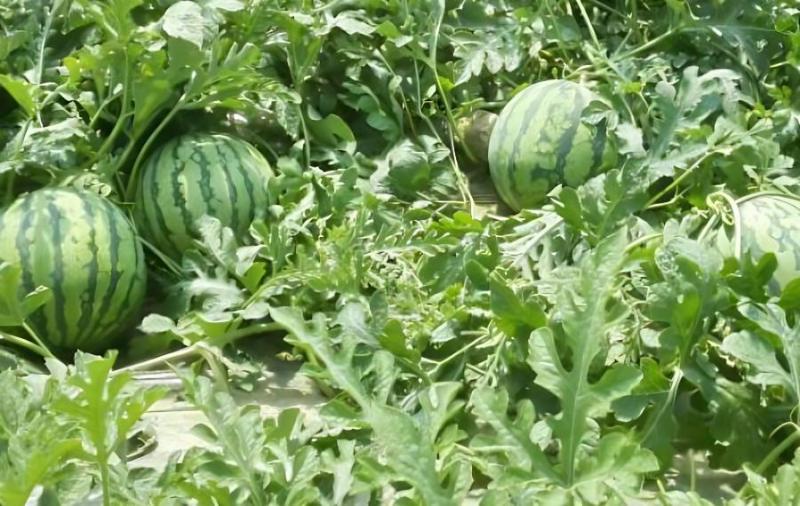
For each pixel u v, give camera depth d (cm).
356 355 350
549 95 403
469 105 424
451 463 322
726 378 354
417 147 416
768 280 345
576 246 376
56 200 370
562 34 427
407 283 370
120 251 370
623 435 319
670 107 390
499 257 368
